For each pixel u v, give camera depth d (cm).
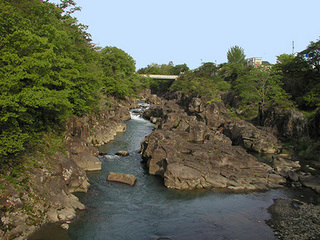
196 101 7462
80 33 4009
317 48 5784
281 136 4731
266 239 1777
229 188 2684
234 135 5047
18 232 1582
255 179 2889
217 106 6806
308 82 6094
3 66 1703
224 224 1969
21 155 1997
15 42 1733
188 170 2705
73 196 2175
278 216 2131
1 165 1808
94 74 3928
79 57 3428
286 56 7694
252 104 6494
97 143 4097
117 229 1839
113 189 2533
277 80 6016
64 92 2072
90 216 1977
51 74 2091
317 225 1994
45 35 2192
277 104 5216
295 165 3403
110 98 7406
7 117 1598
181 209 2202
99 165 3036
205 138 4831
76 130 3644
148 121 7144
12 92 1691
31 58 1712
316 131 4366
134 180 2736
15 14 1872
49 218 1812
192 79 10181
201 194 2531
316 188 2709
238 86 7269
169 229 1872
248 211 2209
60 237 1680
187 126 5428
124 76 8412
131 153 3825
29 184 1848
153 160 3020
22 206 1703
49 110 2414
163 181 2820
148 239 1734
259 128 5009
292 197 2555
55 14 3341
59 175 2178
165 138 3566
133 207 2197
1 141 1642
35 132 2366
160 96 14725
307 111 5488
